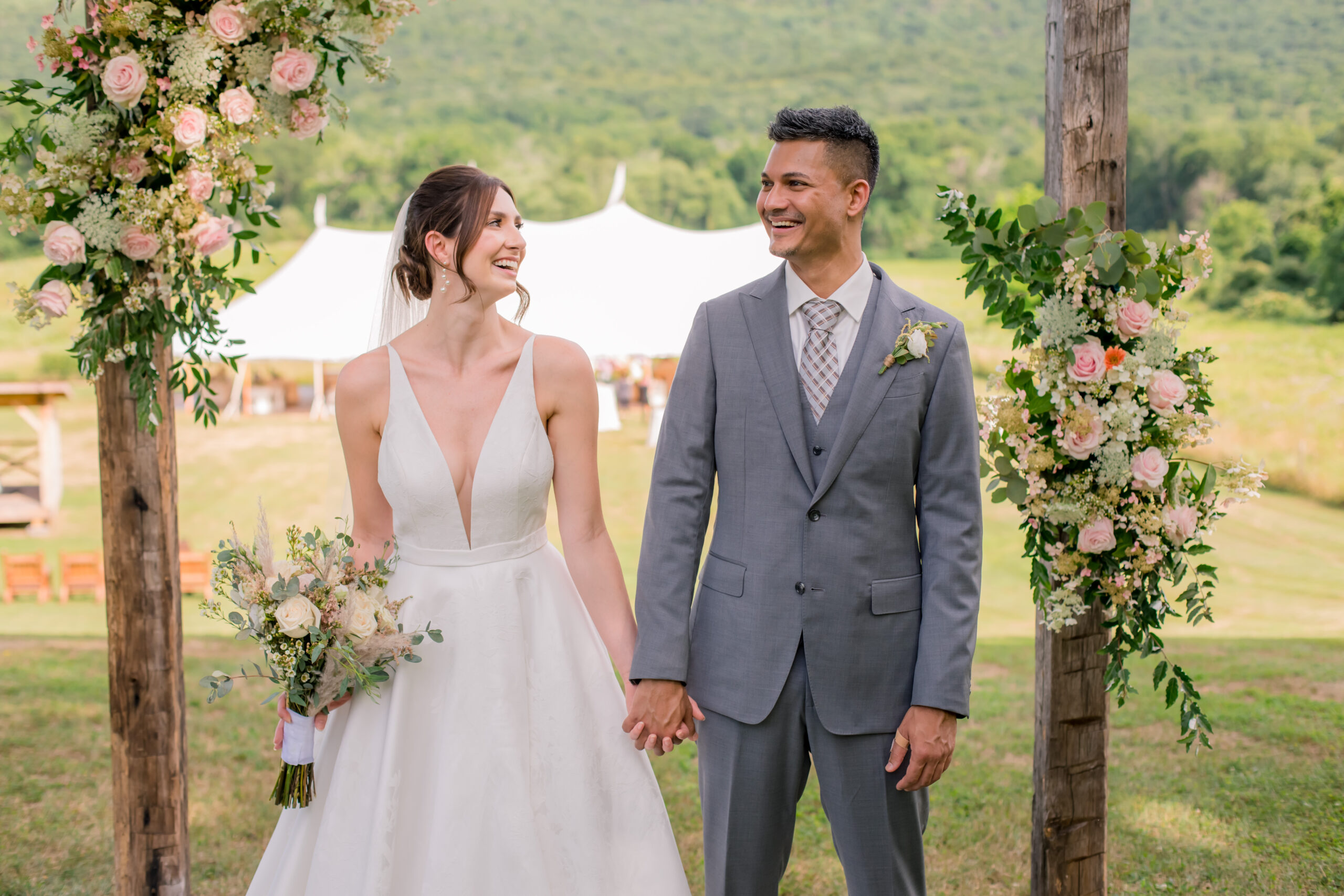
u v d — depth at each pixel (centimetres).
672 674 213
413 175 3506
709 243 1274
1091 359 229
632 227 1289
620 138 3981
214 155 244
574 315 1164
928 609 214
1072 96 249
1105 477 233
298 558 218
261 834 371
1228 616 785
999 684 579
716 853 221
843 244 216
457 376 233
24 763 446
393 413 231
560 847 223
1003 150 3797
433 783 223
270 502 1273
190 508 1248
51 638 725
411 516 229
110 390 262
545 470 234
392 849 215
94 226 238
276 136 255
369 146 3547
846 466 213
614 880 226
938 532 215
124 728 268
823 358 219
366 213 3475
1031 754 451
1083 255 229
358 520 242
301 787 220
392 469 229
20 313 242
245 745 470
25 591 895
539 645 232
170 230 243
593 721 233
